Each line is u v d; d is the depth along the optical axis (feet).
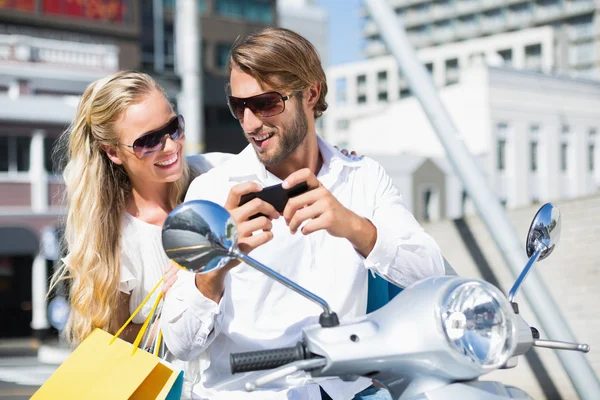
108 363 6.97
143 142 8.64
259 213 5.78
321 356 5.37
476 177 22.34
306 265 7.28
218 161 9.82
